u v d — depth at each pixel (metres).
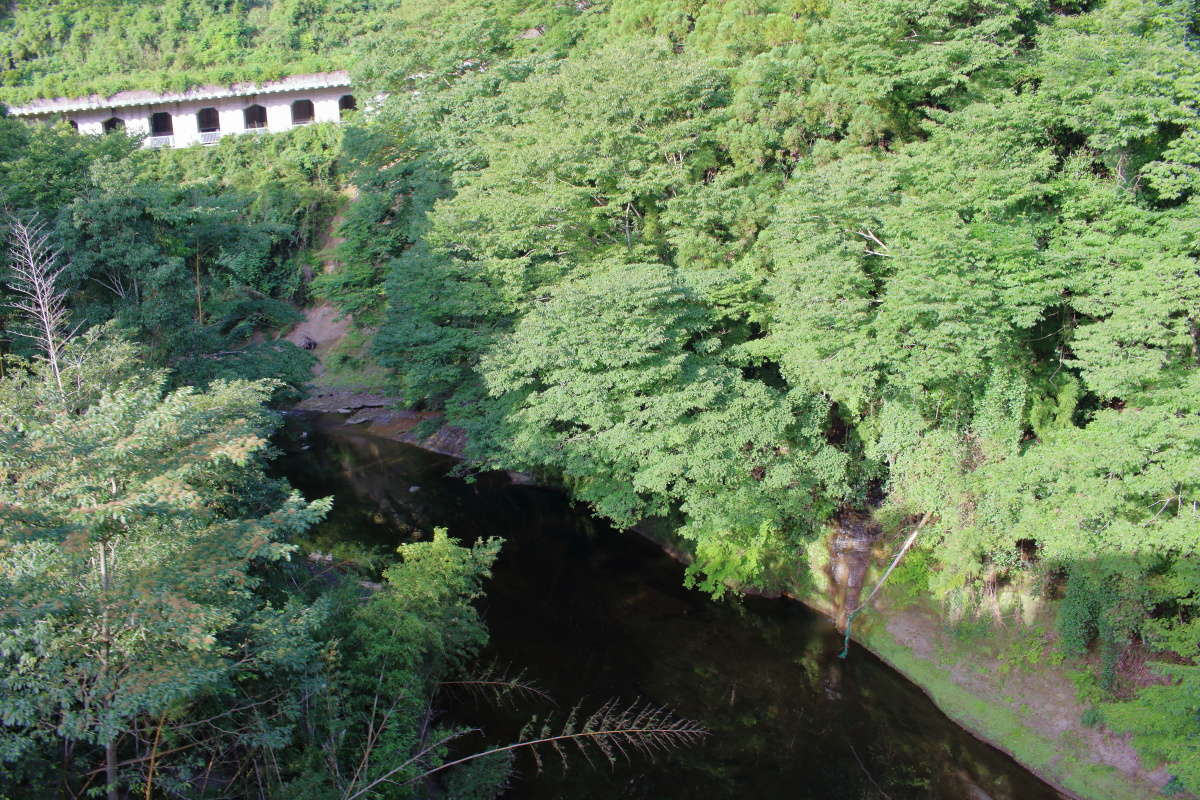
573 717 15.38
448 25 39.41
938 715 18.12
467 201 26.98
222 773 12.38
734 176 24.25
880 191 19.78
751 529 22.00
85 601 9.58
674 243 23.98
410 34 39.78
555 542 26.89
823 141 23.59
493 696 18.23
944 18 22.36
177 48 64.69
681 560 25.44
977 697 18.02
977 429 19.47
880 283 20.75
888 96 23.70
